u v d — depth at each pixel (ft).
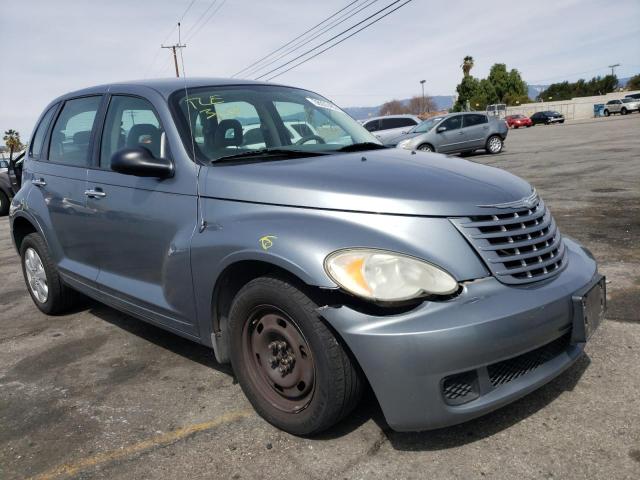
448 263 7.87
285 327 8.66
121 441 9.25
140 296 11.44
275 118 12.13
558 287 8.38
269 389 9.15
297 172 9.30
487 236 8.21
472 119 60.34
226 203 9.54
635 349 10.88
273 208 8.93
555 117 153.48
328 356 7.94
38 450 9.20
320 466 8.18
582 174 35.73
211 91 11.97
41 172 15.05
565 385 9.79
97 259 12.94
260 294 8.63
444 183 8.86
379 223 8.09
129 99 12.35
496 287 7.97
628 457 7.80
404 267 7.61
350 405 8.30
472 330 7.39
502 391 7.84
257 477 8.06
